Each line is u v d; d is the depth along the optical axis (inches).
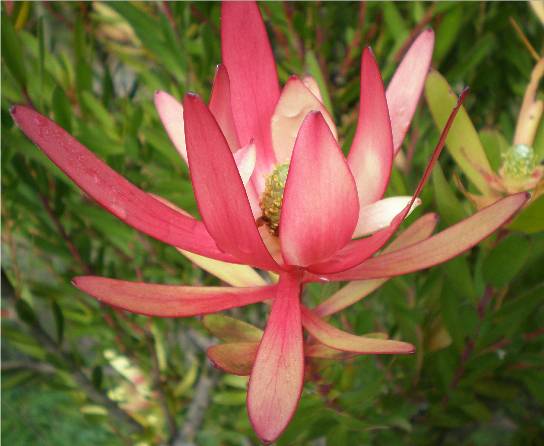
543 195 5.7
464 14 8.9
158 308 4.7
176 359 12.4
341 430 7.2
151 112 9.4
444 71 10.6
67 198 8.9
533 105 7.1
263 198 5.7
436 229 7.0
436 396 8.4
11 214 8.9
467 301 7.6
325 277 5.1
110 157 8.4
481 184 6.7
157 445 11.0
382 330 9.0
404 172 9.2
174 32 8.5
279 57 10.6
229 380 9.3
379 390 6.8
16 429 17.1
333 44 10.8
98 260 9.5
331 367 6.7
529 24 10.2
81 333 10.4
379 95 4.8
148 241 9.0
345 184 4.5
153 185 8.7
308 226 4.6
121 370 11.2
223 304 4.9
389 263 4.9
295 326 4.8
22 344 9.3
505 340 7.4
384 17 9.2
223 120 5.3
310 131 4.3
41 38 7.9
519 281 8.0
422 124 9.1
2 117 7.7
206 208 4.6
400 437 9.8
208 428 11.8
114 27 11.0
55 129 4.6
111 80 9.9
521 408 9.8
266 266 5.0
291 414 4.2
